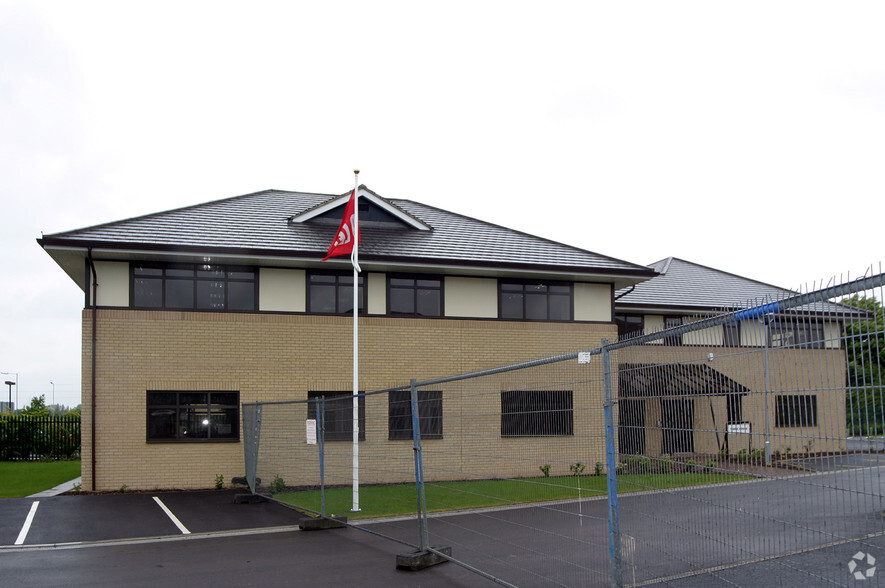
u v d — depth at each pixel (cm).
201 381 1783
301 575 864
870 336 324
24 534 1181
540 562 686
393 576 838
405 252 1953
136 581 864
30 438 2572
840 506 335
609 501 549
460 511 845
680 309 2452
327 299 1911
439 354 1964
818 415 352
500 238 2245
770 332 389
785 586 367
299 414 1508
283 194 2383
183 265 1819
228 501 1527
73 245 1684
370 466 1320
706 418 440
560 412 636
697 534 445
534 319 2058
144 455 1727
